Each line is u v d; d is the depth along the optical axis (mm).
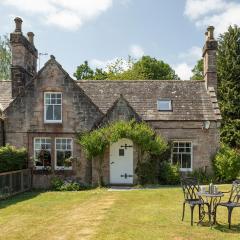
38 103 23891
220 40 39312
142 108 25438
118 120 23234
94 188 22875
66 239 10656
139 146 23047
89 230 11562
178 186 22625
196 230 11406
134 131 22266
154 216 13477
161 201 16844
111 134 22219
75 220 13133
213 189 12211
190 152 24906
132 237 10656
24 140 23844
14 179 20422
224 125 37094
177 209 14859
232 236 10727
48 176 23578
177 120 24750
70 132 23750
